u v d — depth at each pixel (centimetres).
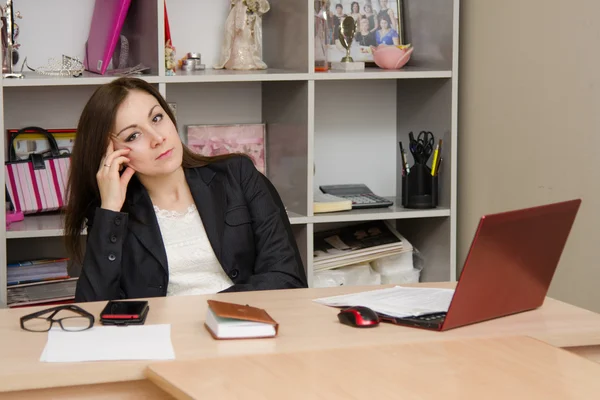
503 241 146
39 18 281
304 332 144
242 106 306
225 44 290
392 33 309
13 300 255
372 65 308
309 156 271
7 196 268
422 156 289
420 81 302
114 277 188
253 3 282
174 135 196
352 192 307
